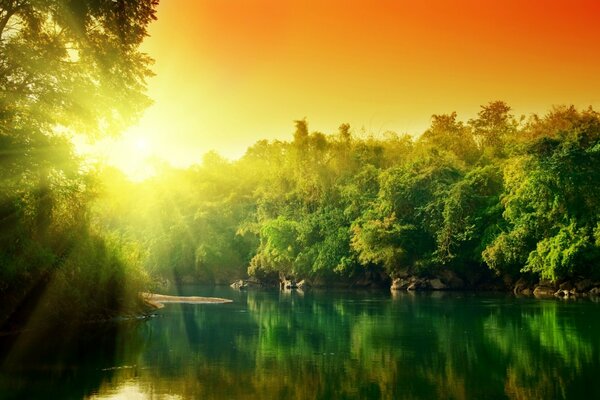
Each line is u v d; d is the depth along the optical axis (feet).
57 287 81.76
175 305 132.46
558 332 78.28
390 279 225.35
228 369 53.21
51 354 61.11
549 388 44.86
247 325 89.35
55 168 74.49
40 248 74.38
